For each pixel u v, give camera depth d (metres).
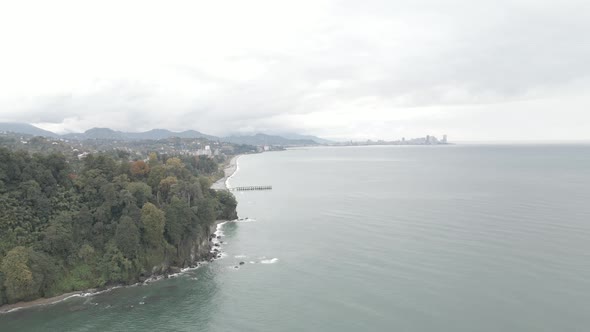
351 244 133.62
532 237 133.50
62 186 117.56
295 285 103.25
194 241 123.06
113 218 116.25
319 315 87.44
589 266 107.50
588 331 77.88
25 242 100.12
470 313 85.56
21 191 107.75
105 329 84.12
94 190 119.00
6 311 90.62
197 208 129.50
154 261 112.25
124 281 106.62
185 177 170.62
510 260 112.94
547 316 83.38
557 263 109.94
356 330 80.94
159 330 83.62
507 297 91.62
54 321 87.19
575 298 90.19
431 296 93.62
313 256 124.38
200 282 108.00
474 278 102.06
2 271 91.94
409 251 123.62
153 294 101.00
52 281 98.38
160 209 121.69
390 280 103.00
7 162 109.94
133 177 141.00
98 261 107.25
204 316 89.06
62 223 107.25
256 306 92.75
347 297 95.00
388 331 80.19
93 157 138.12
